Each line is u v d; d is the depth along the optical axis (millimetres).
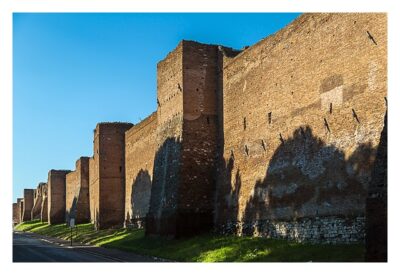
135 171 49812
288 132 25188
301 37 24688
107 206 53625
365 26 20359
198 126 32688
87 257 27766
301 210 23516
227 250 24406
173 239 31156
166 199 33125
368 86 20000
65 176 83750
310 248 21266
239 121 30297
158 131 36594
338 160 21328
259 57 28484
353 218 20188
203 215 31844
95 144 58062
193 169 32094
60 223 79625
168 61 35375
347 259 17922
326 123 22328
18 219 123562
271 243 24266
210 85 33406
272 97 26891
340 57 21750
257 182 27641
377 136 19297
